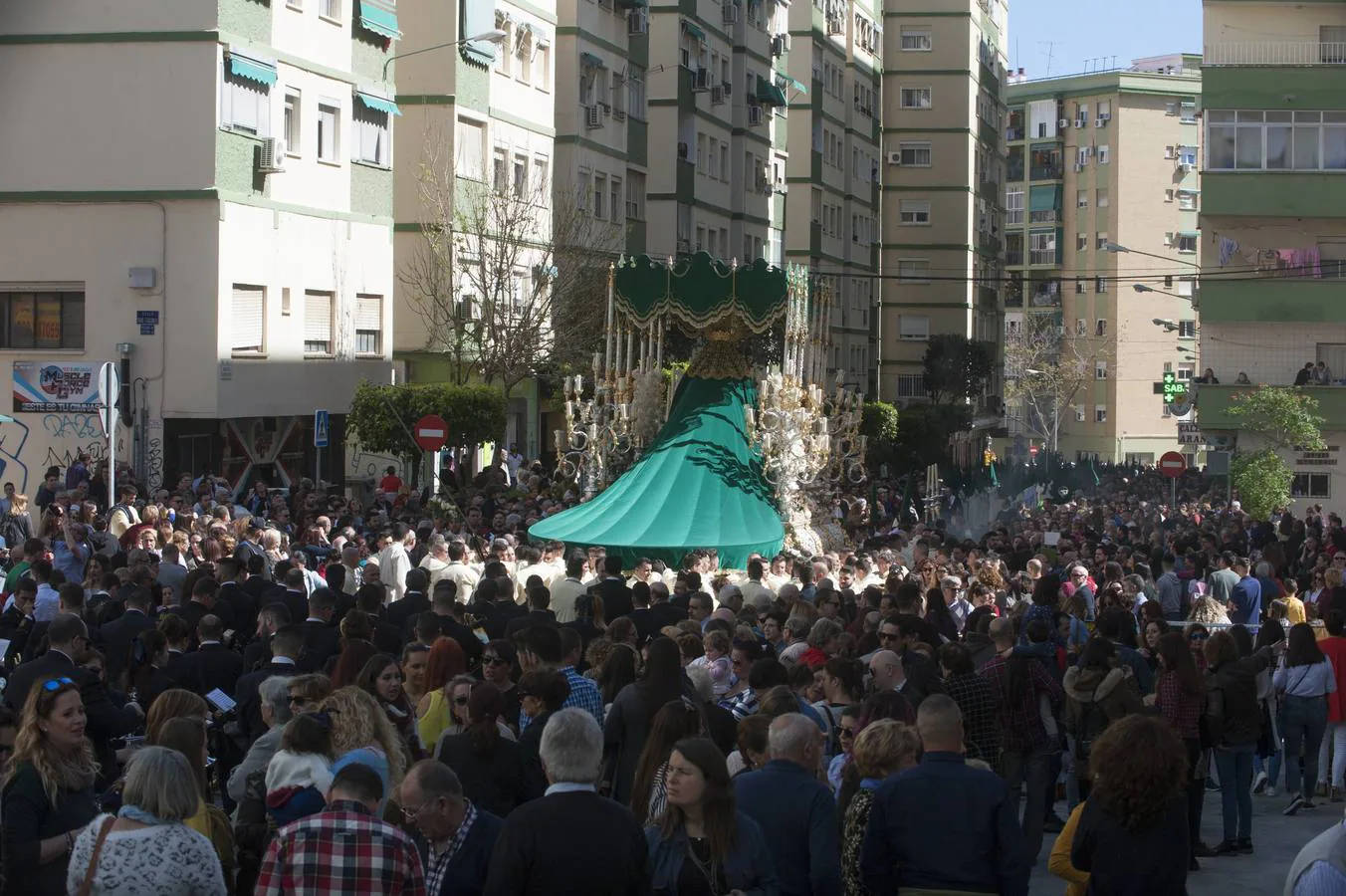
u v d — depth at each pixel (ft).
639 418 100.27
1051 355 413.18
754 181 238.27
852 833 27.71
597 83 186.70
